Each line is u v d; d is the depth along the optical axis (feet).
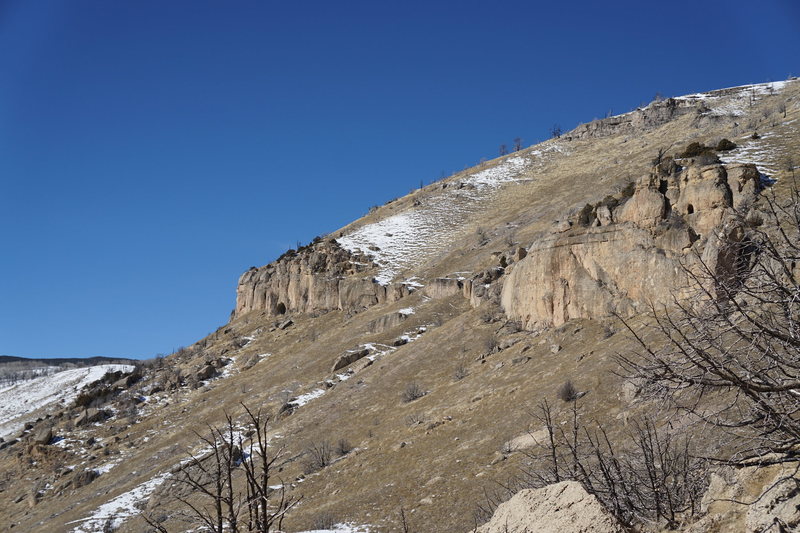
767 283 16.81
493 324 183.11
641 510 20.34
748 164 134.21
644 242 140.46
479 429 117.70
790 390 15.88
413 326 223.10
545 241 167.43
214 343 328.90
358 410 165.78
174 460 181.16
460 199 421.59
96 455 216.33
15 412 354.74
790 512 14.24
